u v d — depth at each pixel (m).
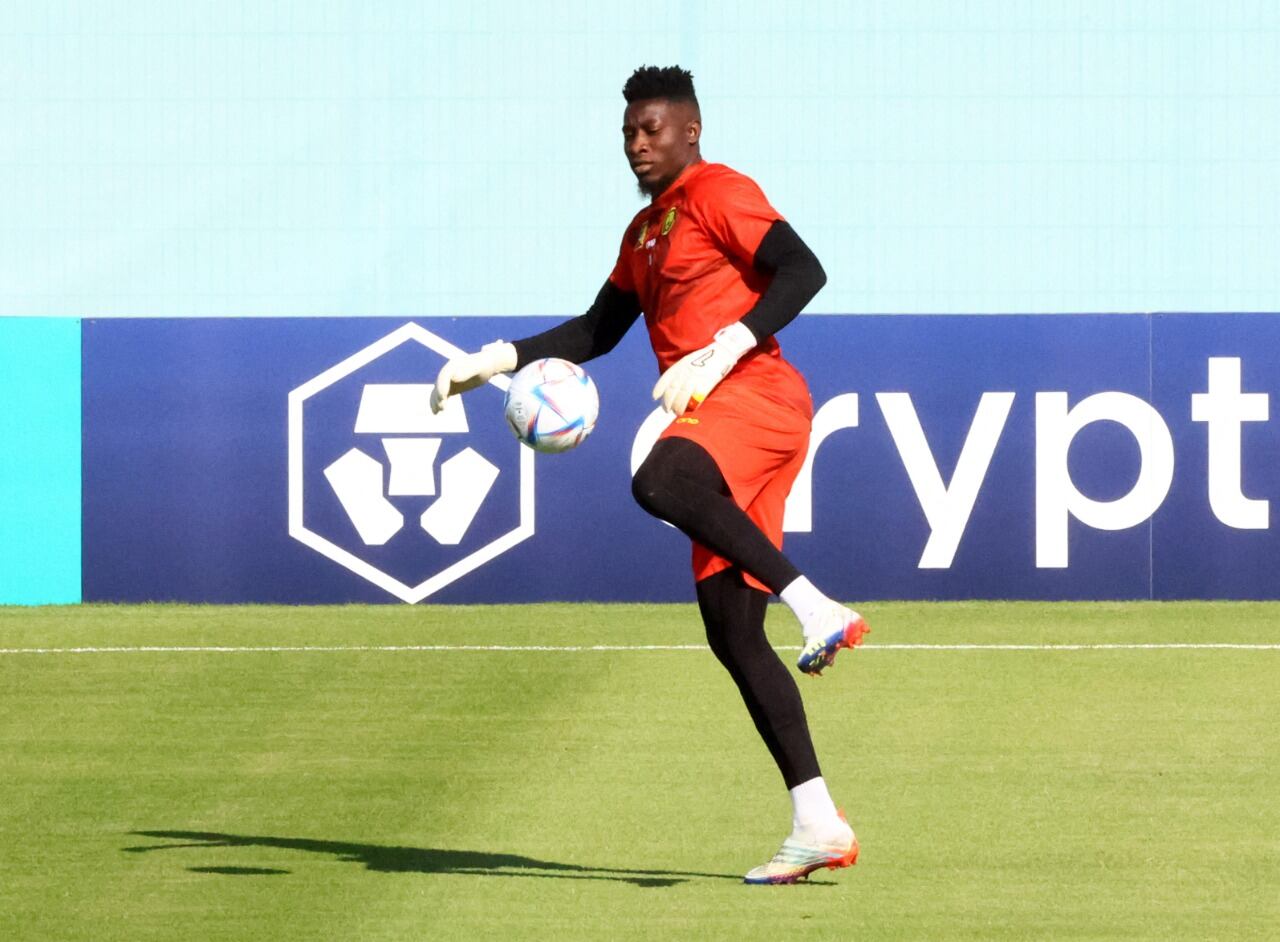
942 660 30.80
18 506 40.31
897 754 21.89
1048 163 48.19
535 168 49.03
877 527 39.81
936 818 18.14
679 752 21.94
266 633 35.03
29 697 27.03
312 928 13.90
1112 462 39.69
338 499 40.25
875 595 39.84
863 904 14.63
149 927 13.95
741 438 14.80
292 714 25.25
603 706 25.78
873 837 17.27
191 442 40.34
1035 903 14.66
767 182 48.75
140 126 48.97
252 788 19.83
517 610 39.00
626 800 19.05
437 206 49.12
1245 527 39.62
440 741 22.84
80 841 17.11
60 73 48.88
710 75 48.84
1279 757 21.69
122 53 48.91
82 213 49.03
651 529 40.22
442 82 48.97
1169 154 47.81
